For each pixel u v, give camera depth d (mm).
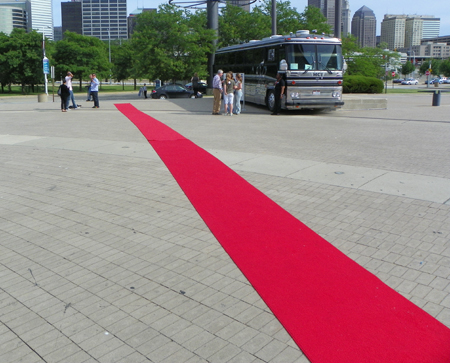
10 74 63375
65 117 19266
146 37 38344
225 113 19672
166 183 7785
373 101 21719
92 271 4676
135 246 5246
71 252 5156
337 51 18500
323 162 9086
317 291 4098
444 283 4191
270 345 3373
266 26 41938
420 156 9617
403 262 4617
